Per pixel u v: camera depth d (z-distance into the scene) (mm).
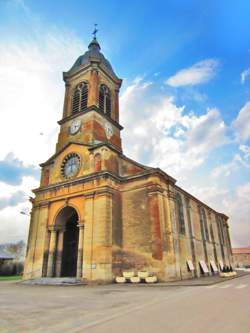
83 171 23219
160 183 21125
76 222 25984
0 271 37094
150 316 7047
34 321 6887
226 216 41344
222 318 6637
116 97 31688
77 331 5809
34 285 18562
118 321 6582
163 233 19172
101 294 12344
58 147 27609
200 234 28625
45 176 26609
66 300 10570
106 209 19750
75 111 28609
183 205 25812
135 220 20391
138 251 19344
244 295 10844
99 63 29812
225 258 35719
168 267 18391
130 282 18219
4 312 8148
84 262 19172
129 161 23328
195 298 10172
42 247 22469
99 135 25797
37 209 24734
